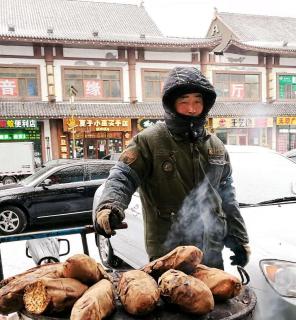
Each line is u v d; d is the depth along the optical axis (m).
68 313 1.21
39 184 6.58
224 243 1.88
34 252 2.82
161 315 1.21
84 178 6.88
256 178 3.28
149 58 20.12
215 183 1.73
